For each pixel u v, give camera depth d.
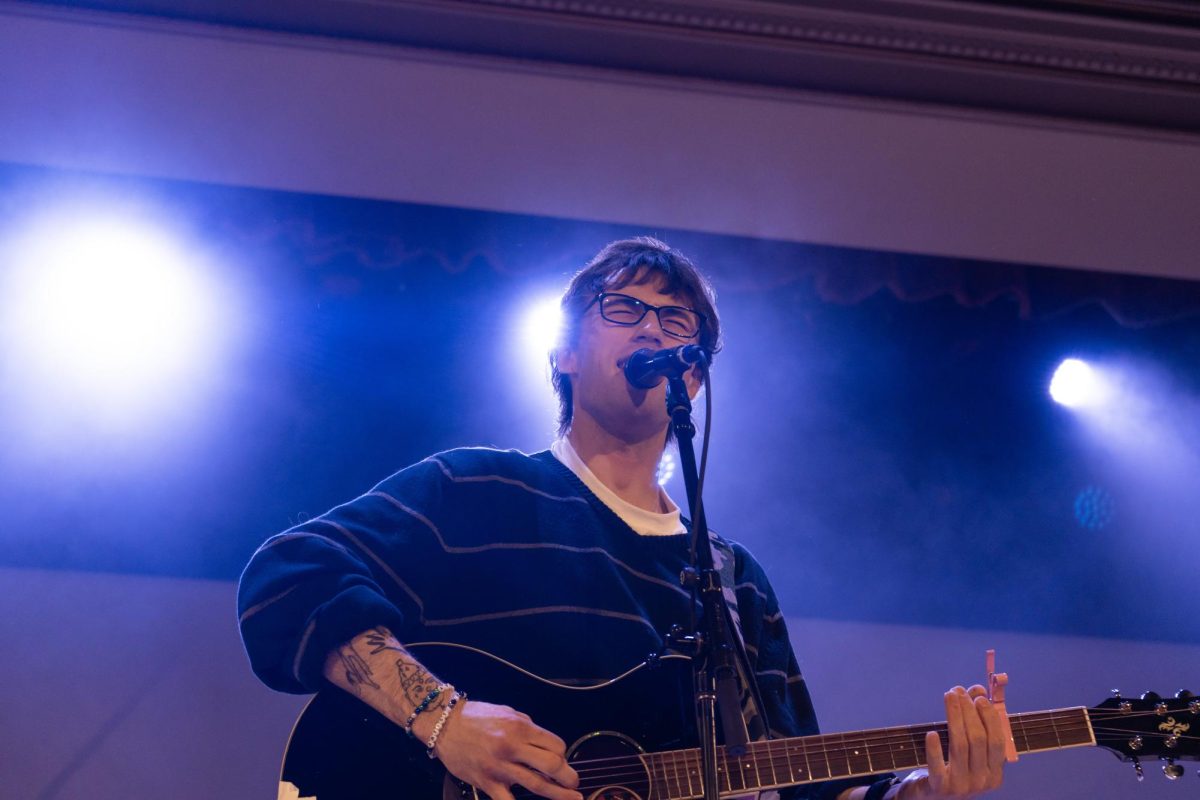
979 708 2.00
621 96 4.69
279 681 1.87
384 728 1.86
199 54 4.37
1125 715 2.13
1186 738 2.12
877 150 4.81
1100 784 4.20
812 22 4.55
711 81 4.77
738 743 1.71
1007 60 4.70
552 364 2.54
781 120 4.79
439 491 2.09
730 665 1.79
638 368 2.16
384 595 1.95
